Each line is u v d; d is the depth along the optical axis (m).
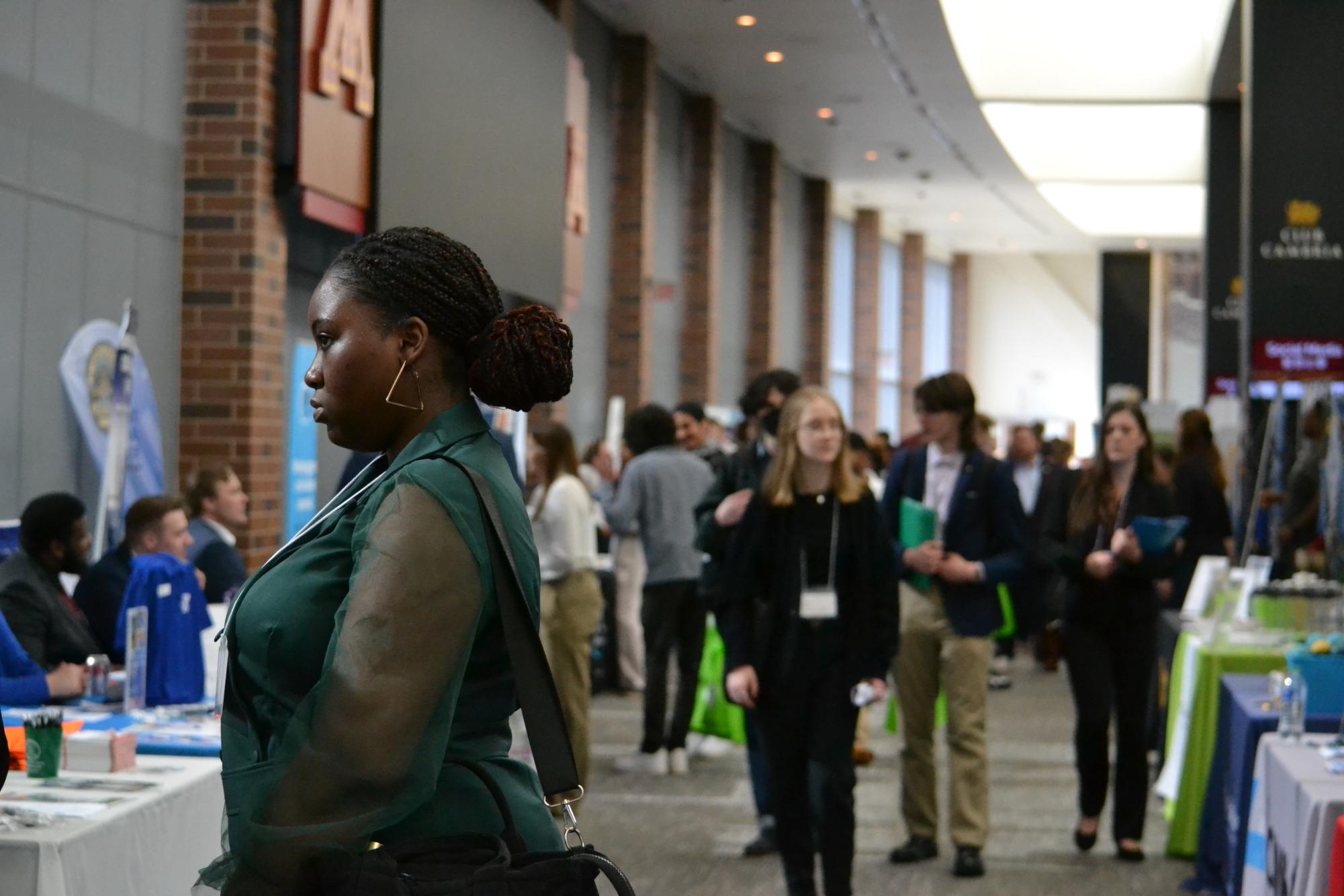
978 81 18.78
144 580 4.55
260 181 8.17
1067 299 36.12
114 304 7.58
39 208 6.92
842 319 28.50
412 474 1.76
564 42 13.28
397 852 1.73
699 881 5.94
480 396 1.91
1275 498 9.30
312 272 9.68
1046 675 12.92
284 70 8.36
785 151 23.47
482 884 1.72
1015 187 26.30
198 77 8.17
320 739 1.64
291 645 1.76
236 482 6.69
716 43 17.05
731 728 8.03
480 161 10.97
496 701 1.85
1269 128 10.19
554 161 13.04
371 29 9.06
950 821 6.20
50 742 3.55
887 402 32.06
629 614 11.17
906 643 6.24
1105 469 6.27
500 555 1.78
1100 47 18.11
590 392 16.50
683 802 7.47
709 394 19.80
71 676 4.57
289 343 9.38
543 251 12.71
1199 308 34.41
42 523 5.26
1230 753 5.71
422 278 1.86
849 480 4.79
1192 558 9.28
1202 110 23.30
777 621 4.73
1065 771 8.48
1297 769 4.35
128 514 5.50
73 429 7.29
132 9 7.67
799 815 4.77
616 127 16.92
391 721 1.65
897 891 5.83
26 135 6.82
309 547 1.82
